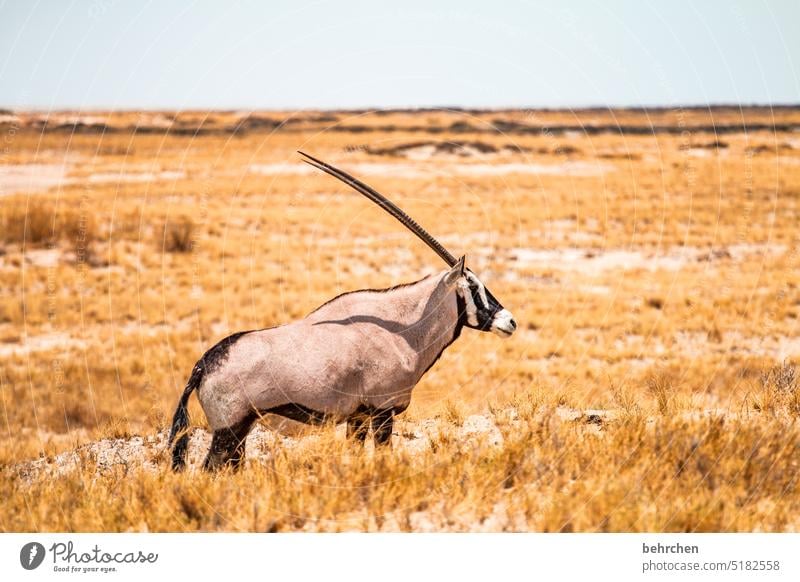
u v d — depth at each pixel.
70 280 75.81
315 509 19.31
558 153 193.88
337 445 22.11
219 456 21.89
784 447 21.06
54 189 133.12
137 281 73.56
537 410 27.47
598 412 28.17
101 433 31.47
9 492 22.88
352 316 23.12
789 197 132.12
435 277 23.88
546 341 57.88
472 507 19.12
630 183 153.62
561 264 87.81
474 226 111.12
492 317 24.06
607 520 18.34
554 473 20.48
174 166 177.25
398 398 23.47
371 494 19.70
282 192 144.62
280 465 21.70
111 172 164.75
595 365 51.28
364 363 22.70
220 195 138.62
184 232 93.88
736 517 18.50
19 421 41.81
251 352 21.67
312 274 81.44
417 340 23.50
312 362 21.95
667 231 105.75
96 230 93.62
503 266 83.50
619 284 71.62
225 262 87.06
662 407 28.14
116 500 21.09
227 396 21.53
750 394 31.31
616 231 106.88
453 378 47.91
